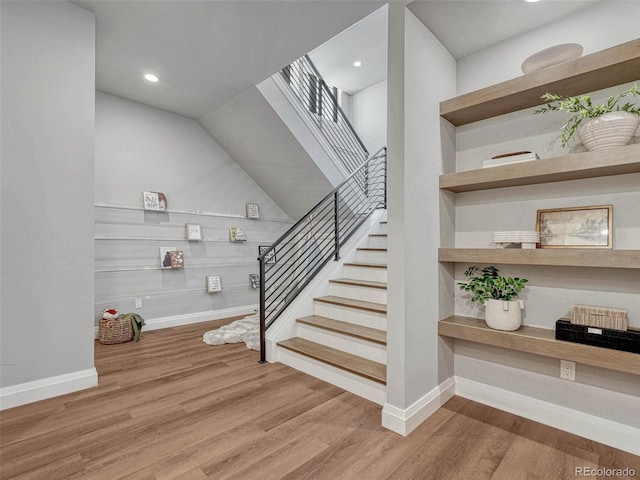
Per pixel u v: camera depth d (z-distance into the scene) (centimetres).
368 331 253
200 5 235
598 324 161
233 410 200
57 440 169
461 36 207
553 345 165
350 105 652
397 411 178
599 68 157
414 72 187
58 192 221
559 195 189
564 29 189
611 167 153
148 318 388
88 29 236
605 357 151
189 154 430
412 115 185
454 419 192
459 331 199
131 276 376
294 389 229
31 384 209
